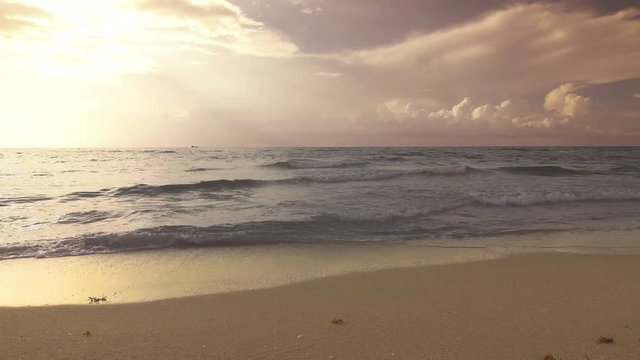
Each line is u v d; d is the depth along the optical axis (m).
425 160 42.97
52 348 4.54
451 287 6.70
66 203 16.25
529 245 9.88
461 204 15.30
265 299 6.20
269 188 20.25
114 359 4.27
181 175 28.00
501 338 4.72
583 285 6.74
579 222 12.56
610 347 4.46
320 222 12.23
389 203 15.51
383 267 8.00
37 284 7.08
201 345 4.61
